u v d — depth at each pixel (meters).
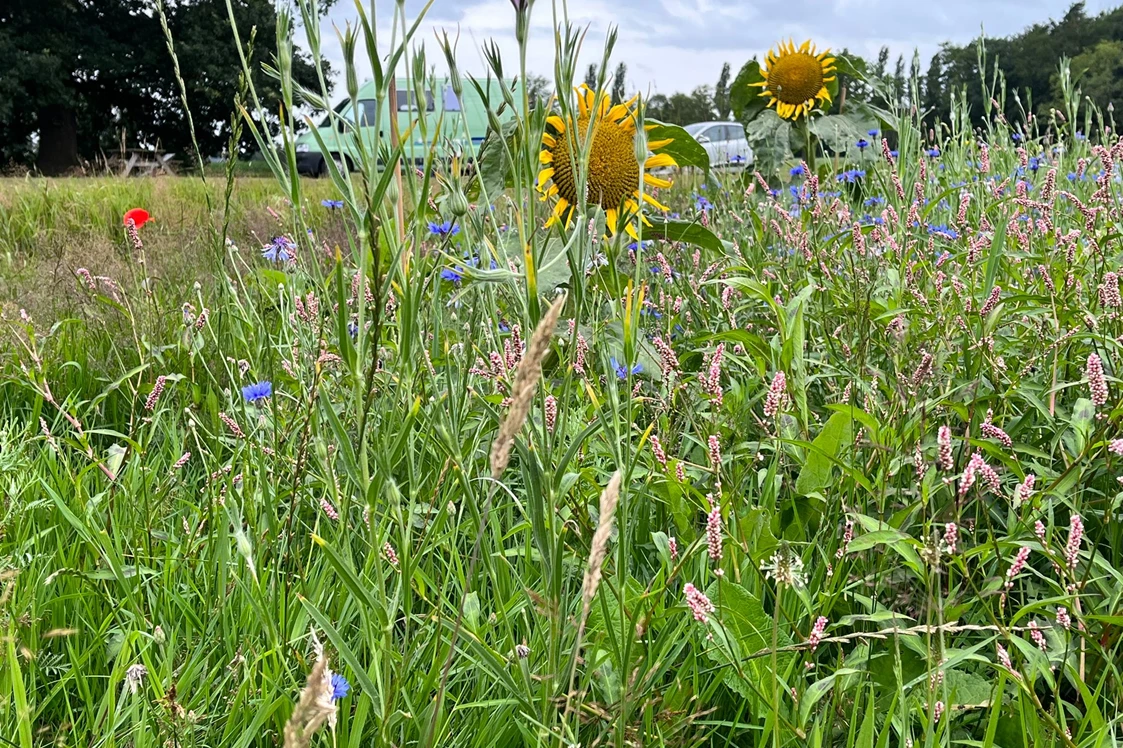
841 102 6.46
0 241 6.43
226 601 1.80
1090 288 2.74
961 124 6.05
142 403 3.13
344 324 1.20
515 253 2.14
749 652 1.58
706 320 3.27
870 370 2.41
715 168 6.44
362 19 1.14
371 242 1.16
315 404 1.87
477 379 2.22
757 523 1.84
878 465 2.07
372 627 1.58
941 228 3.89
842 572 1.88
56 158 39.97
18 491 2.30
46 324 3.98
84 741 1.54
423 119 1.25
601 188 2.97
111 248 5.28
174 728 1.41
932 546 1.38
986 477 1.60
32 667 1.64
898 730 1.46
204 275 4.61
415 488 1.30
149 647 1.74
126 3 39.22
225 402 2.92
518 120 1.40
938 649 1.54
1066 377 2.44
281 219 3.90
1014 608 1.86
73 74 39.44
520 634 1.82
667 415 2.24
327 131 17.17
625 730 1.42
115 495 2.16
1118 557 1.88
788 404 2.15
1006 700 1.55
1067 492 1.98
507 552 1.90
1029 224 3.46
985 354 2.27
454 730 1.58
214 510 2.08
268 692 1.58
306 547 2.11
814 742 1.38
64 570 1.85
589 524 1.84
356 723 1.43
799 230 3.68
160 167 10.46
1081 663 1.48
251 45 1.40
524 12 1.27
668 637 1.67
